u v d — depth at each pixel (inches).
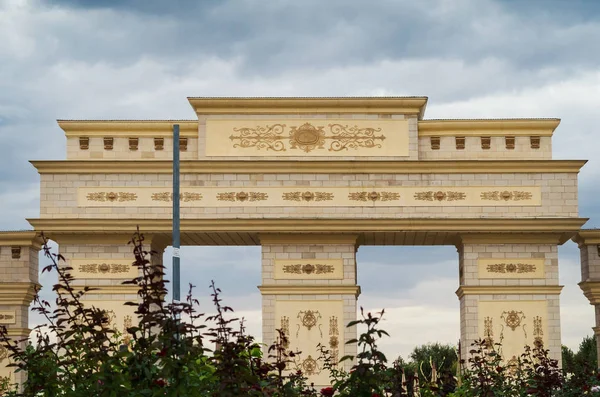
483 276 1946.4
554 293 1939.0
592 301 1989.4
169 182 1964.8
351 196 1955.0
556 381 999.6
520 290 1939.0
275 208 1953.7
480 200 1951.3
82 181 1969.7
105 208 1959.9
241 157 1971.0
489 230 1925.4
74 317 663.8
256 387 645.3
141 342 620.1
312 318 1937.7
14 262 2007.9
